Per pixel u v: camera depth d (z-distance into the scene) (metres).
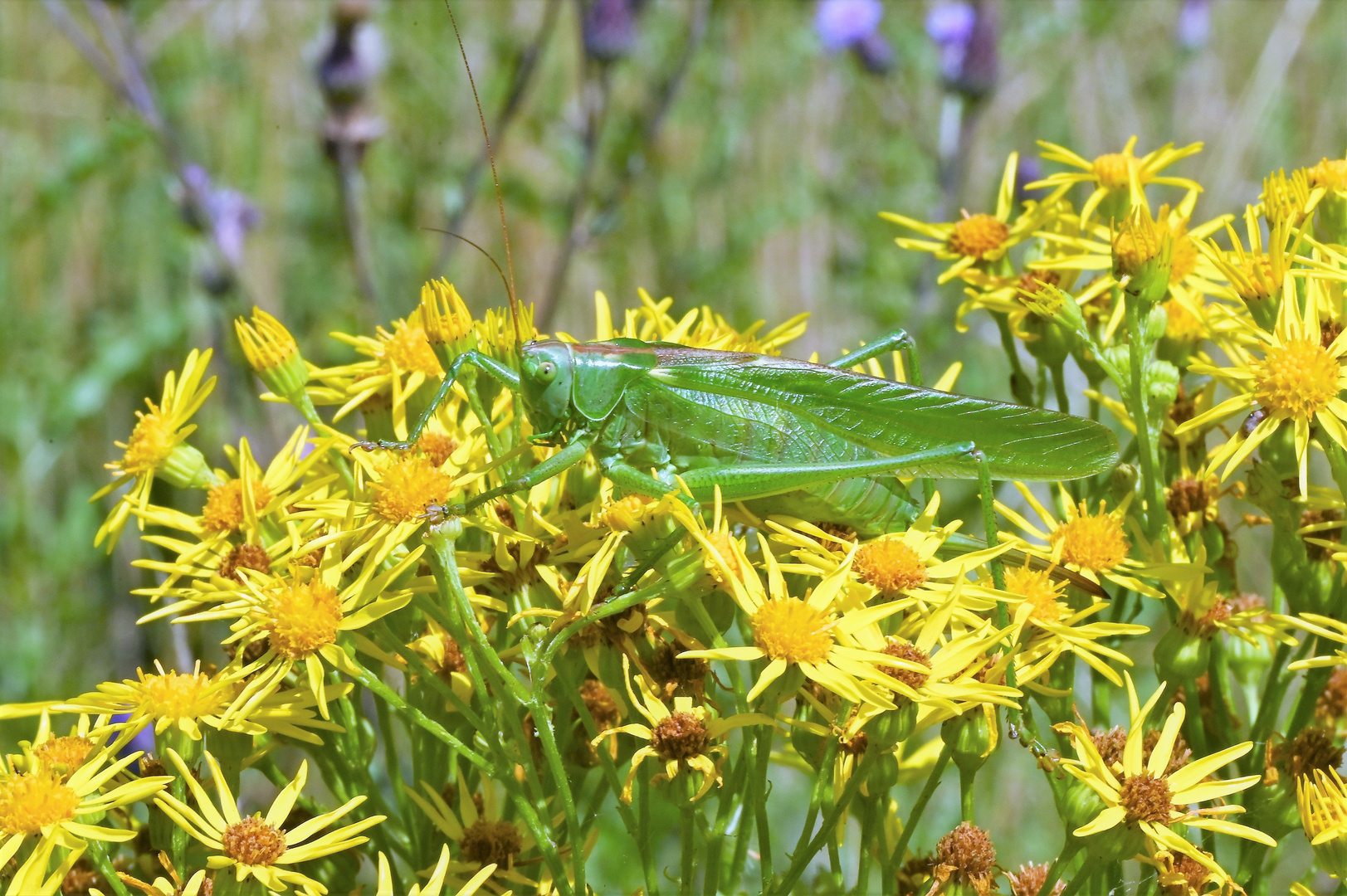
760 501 0.44
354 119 0.61
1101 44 0.83
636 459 0.45
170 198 0.66
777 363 0.45
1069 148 0.83
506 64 0.68
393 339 0.45
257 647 0.43
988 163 0.83
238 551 0.44
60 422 0.61
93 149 0.61
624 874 0.49
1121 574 0.44
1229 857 0.51
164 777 0.42
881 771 0.43
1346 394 0.43
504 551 0.43
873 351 0.45
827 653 0.42
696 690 0.43
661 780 0.43
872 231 0.75
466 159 0.73
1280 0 0.83
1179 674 0.44
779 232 0.79
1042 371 0.46
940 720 0.42
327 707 0.43
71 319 0.69
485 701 0.43
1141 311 0.44
